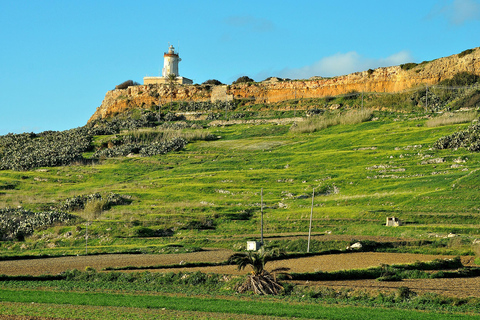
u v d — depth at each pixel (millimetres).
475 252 88188
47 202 165500
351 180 170500
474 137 188750
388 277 69562
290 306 55469
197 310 53938
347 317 50469
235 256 65625
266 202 155625
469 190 136750
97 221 136875
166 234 127812
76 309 54125
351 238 106062
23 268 86562
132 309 54469
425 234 106250
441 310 54125
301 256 91000
